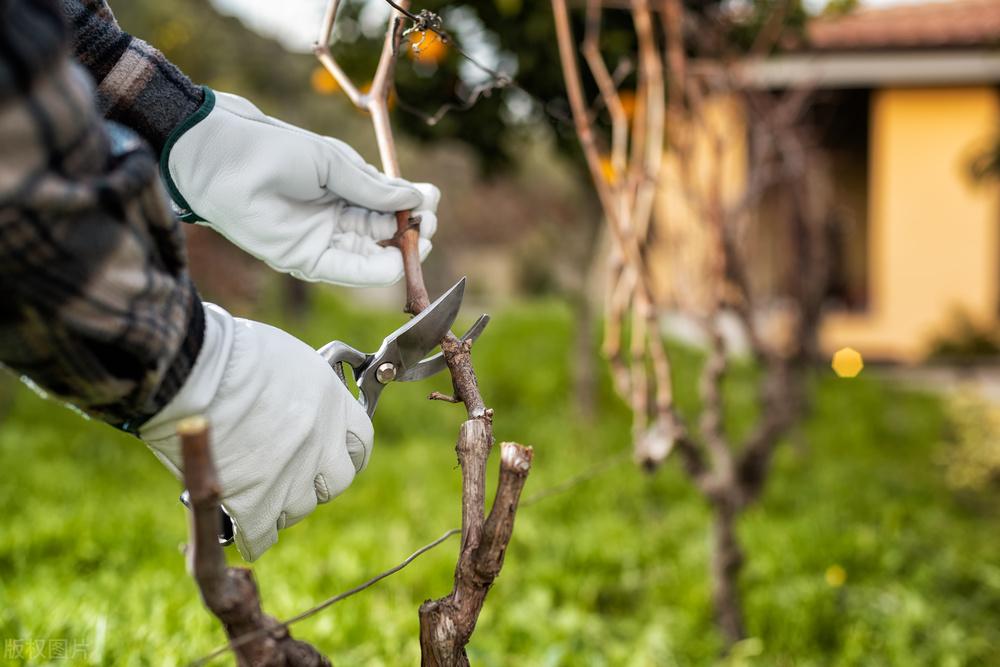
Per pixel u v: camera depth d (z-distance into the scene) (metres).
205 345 1.01
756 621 3.81
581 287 7.37
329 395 1.13
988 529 5.50
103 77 1.10
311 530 4.52
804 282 6.03
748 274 4.42
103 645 2.54
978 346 11.13
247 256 9.66
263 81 11.10
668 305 10.52
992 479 6.16
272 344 1.10
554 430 7.16
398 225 1.28
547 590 3.91
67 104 0.75
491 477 5.36
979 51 10.55
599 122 4.70
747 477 4.29
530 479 5.63
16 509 4.85
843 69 10.75
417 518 4.91
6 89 0.70
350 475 1.17
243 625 0.99
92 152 0.80
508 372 9.17
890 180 11.59
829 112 11.55
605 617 3.96
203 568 0.93
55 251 0.77
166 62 1.15
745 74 4.77
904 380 10.70
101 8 1.13
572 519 5.18
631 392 3.11
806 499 5.73
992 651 3.82
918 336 11.65
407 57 4.02
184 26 9.49
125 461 6.13
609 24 4.42
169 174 1.15
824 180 6.24
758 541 4.68
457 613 1.18
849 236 13.15
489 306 16.95
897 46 10.57
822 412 8.44
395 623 3.21
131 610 3.05
